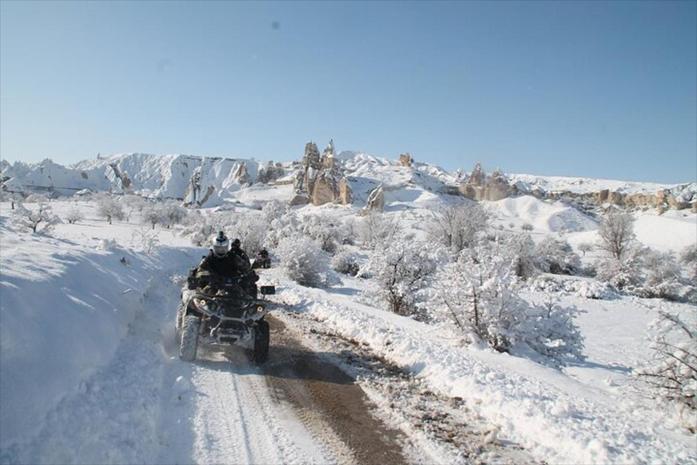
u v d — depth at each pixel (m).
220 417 5.02
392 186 171.88
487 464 4.51
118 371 5.25
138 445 3.95
